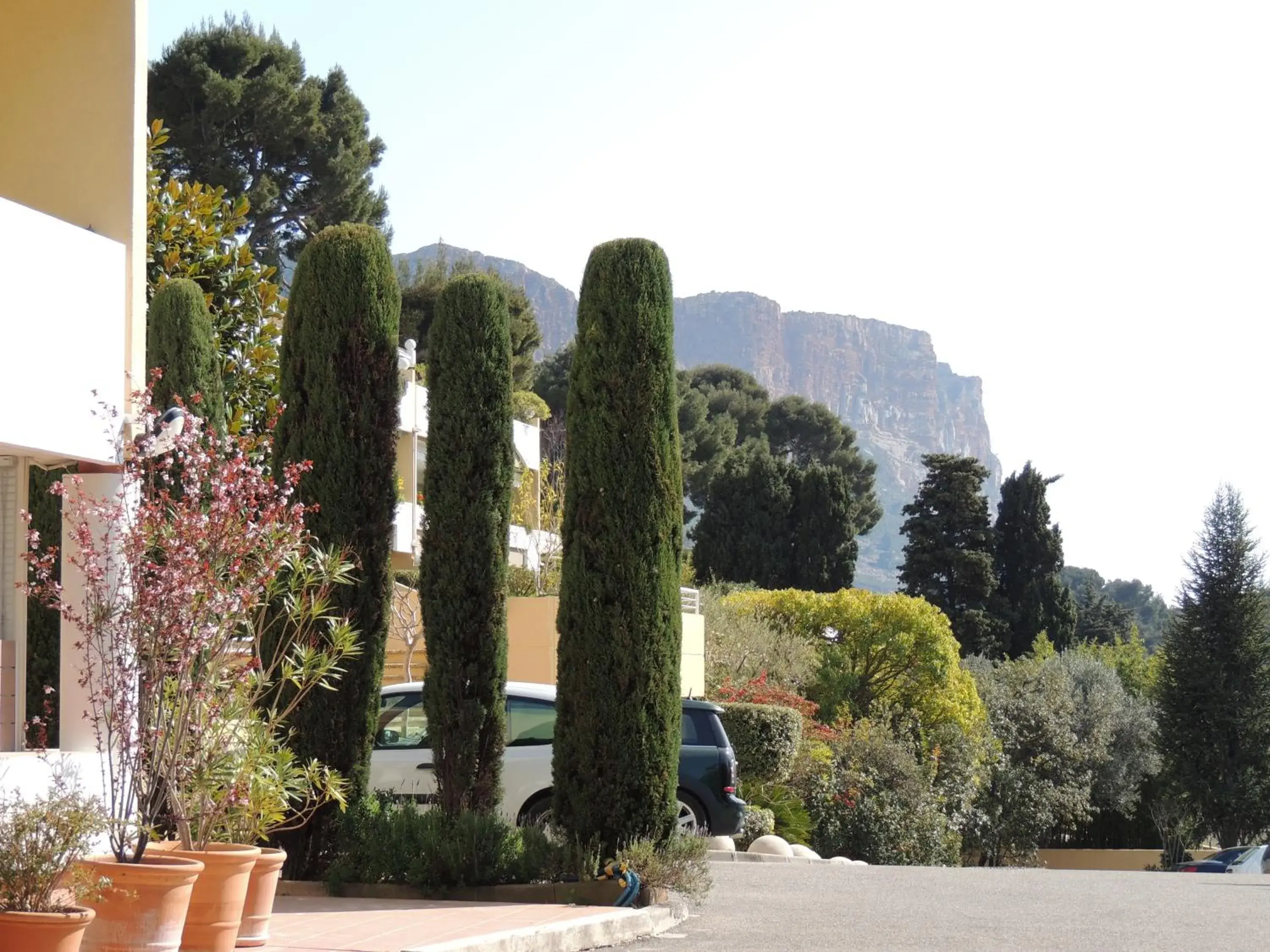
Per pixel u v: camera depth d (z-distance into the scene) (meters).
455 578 13.28
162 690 8.33
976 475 65.19
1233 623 51.22
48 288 10.00
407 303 49.78
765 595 42.91
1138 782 52.22
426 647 13.38
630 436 12.80
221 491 8.78
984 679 48.00
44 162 11.10
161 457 11.01
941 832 33.25
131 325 10.82
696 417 68.69
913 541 64.94
